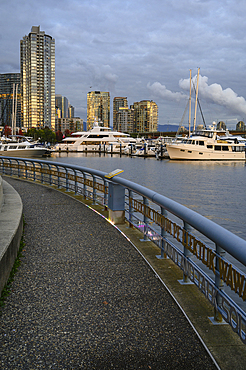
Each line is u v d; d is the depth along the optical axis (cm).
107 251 510
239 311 245
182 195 2878
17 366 243
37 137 18900
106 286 382
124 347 266
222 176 4772
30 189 1231
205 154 7925
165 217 432
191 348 265
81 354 256
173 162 7819
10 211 591
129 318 311
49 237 585
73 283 390
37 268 437
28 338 277
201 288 320
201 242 318
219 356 253
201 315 314
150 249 518
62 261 464
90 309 327
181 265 379
